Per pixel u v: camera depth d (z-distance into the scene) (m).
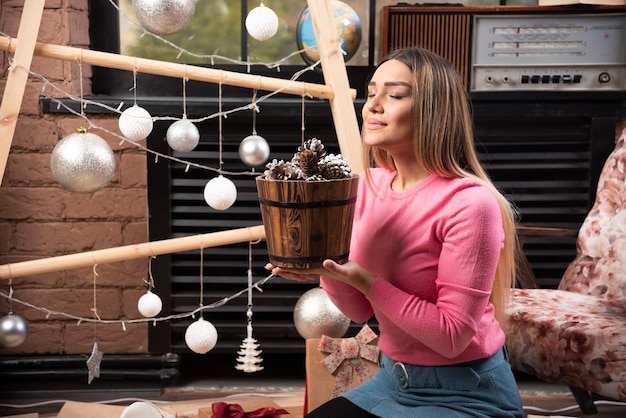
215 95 2.66
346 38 2.58
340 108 1.87
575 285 2.42
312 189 1.19
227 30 2.70
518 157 2.66
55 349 2.60
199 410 2.00
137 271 2.58
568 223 2.70
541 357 2.08
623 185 2.39
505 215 1.43
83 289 2.58
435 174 1.39
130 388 2.59
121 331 2.61
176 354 2.63
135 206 2.58
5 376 2.54
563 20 2.54
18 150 2.51
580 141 2.66
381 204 1.45
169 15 1.61
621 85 2.58
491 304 1.48
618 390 1.93
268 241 1.28
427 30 2.56
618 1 2.53
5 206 2.53
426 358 1.41
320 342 1.95
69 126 2.52
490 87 2.58
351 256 1.49
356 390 1.50
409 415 1.38
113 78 2.64
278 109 2.54
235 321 2.64
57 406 2.48
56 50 1.68
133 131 1.70
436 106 1.35
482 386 1.40
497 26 2.55
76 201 2.55
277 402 2.46
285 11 2.70
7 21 2.44
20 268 1.76
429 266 1.38
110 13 2.64
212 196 1.77
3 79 2.46
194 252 2.62
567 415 2.44
